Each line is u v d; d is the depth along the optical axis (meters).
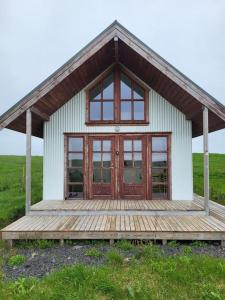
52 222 6.36
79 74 8.05
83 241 5.71
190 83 7.12
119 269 4.27
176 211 7.13
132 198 9.09
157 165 9.16
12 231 5.58
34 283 3.80
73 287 3.65
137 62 8.10
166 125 9.15
